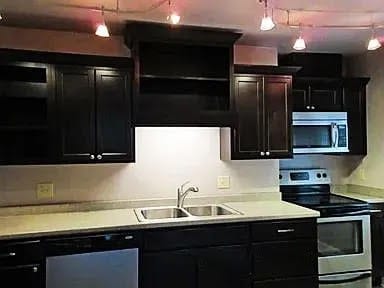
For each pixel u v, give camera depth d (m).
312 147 4.17
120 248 2.91
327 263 3.74
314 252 3.37
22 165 3.21
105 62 3.22
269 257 3.25
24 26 3.23
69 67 3.15
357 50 4.16
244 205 3.68
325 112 4.21
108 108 3.25
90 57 3.18
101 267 2.86
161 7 2.79
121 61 3.26
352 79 4.26
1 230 2.74
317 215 3.36
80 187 3.46
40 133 3.27
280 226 3.28
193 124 3.39
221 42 3.45
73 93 3.17
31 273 2.70
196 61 3.64
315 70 4.25
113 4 2.72
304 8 2.83
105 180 3.52
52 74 3.11
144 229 2.96
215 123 3.44
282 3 2.72
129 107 3.29
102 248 2.87
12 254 2.66
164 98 3.60
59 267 2.76
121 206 3.54
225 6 2.77
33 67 3.06
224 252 3.14
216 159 3.80
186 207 3.66
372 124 4.26
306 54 4.22
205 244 3.10
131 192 3.58
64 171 3.43
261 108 3.63
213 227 3.12
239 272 3.18
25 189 3.33
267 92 3.65
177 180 3.70
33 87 3.09
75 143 3.17
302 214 3.32
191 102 3.67
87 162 3.21
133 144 3.32
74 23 3.16
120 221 3.02
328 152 4.22
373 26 3.27
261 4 2.73
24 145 3.29
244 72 3.58
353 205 3.84
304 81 4.14
